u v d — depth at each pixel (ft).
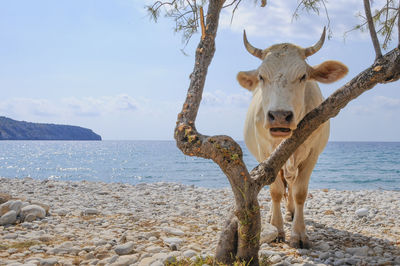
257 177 12.07
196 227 20.42
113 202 28.37
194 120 12.83
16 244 15.34
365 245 17.26
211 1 14.24
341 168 131.64
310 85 16.96
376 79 11.53
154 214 24.00
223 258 12.00
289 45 15.06
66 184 38.70
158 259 13.38
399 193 38.50
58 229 18.21
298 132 12.76
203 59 13.60
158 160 191.42
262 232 17.12
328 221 23.70
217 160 11.62
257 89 19.92
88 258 14.05
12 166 141.90
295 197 17.15
